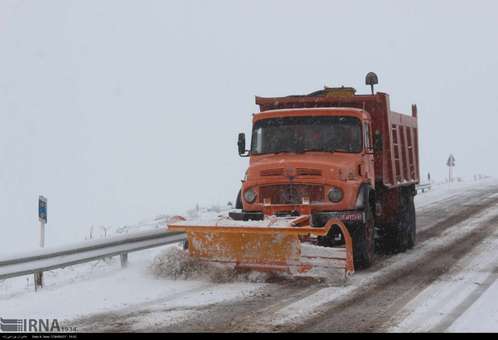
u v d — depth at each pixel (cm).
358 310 1162
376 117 1812
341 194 1517
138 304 1235
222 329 1043
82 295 1329
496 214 2781
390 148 1820
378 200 1856
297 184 1536
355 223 1514
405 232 1919
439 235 2247
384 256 1841
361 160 1644
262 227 1387
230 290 1348
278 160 1602
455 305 1184
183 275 1481
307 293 1312
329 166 1530
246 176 1609
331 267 1399
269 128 1714
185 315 1142
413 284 1395
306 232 1355
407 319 1091
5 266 1318
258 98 1872
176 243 2012
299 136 1684
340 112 1673
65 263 1462
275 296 1286
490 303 1193
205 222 1460
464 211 2964
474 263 1653
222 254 1477
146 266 1641
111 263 1753
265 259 1445
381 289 1345
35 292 1387
